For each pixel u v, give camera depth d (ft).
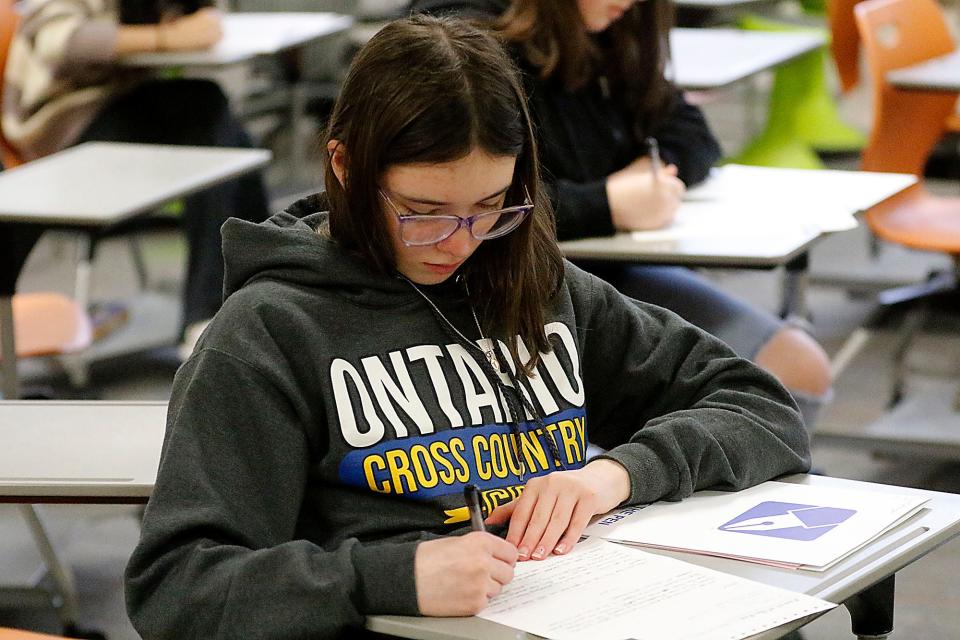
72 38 18.26
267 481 5.82
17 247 12.00
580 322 7.06
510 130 5.83
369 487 6.01
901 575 12.28
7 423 7.63
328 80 27.22
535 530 5.80
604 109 11.34
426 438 6.13
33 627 11.41
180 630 5.41
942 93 14.66
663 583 5.38
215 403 5.80
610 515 6.19
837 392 16.43
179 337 18.21
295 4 26.76
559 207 10.21
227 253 6.32
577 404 6.72
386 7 26.35
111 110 18.86
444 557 5.22
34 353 12.82
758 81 28.14
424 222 5.87
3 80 16.89
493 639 4.96
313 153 7.24
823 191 11.61
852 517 6.04
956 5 23.91
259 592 5.28
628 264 10.20
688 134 11.85
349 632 5.57
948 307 16.60
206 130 19.20
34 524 11.19
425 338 6.35
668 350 7.20
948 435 14.53
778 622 5.00
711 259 9.73
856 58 19.95
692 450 6.40
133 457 7.07
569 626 5.02
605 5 10.68
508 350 6.59
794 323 12.23
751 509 6.22
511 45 10.59
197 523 5.53
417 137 5.68
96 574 12.31
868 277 20.02
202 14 19.13
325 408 6.02
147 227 22.98
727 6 22.06
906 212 15.20
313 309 6.16
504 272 6.52
